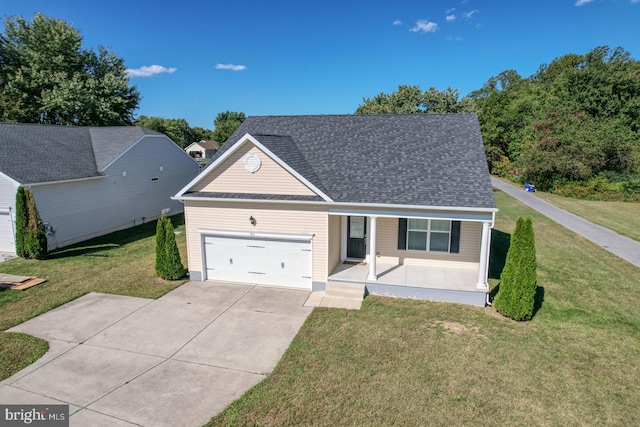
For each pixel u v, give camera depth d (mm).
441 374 8516
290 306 12219
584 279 14570
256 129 17672
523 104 53875
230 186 13820
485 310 11906
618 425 7012
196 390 8078
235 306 12250
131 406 7574
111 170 22375
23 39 35438
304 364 8961
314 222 13148
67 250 18812
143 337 10328
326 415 7254
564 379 8375
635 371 8695
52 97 33250
